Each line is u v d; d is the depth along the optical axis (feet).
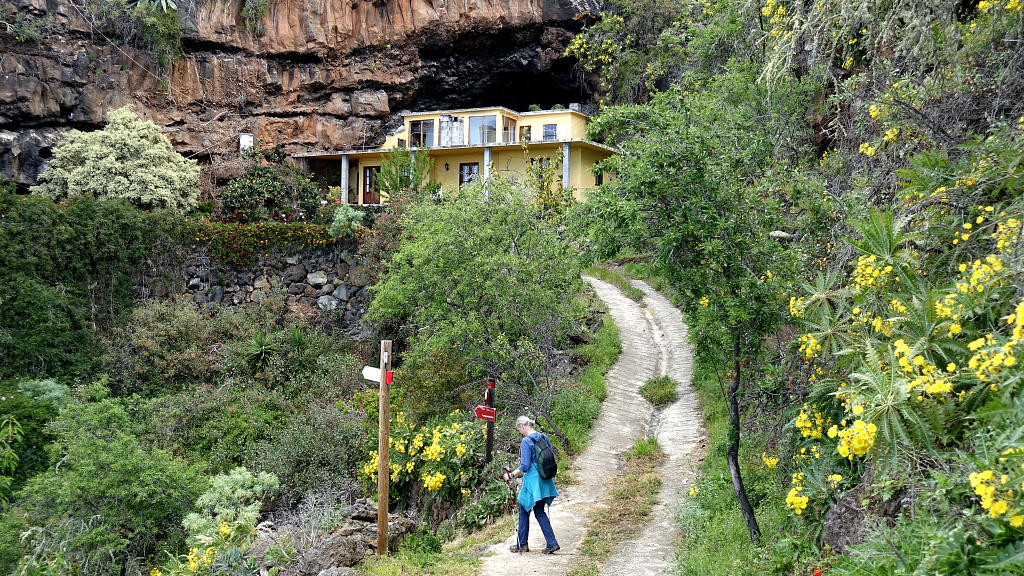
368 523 26.86
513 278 37.76
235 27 89.56
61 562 29.66
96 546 33.32
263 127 91.15
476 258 37.65
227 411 49.93
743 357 21.88
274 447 43.98
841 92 30.76
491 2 92.53
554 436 36.09
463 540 27.43
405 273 41.06
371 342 60.75
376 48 93.45
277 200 73.36
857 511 16.47
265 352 56.54
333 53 92.84
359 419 43.06
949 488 12.81
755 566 18.84
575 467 33.01
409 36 92.84
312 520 26.50
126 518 34.50
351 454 42.06
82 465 34.81
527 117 86.99
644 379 46.32
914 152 23.16
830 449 18.47
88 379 57.77
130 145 74.49
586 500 28.96
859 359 15.97
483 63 97.81
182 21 85.92
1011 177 17.15
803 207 23.39
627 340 52.80
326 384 53.06
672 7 88.58
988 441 12.32
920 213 19.19
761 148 23.76
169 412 48.91
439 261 38.75
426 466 33.63
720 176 21.91
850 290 17.93
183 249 64.59
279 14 90.99
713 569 19.74
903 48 23.77
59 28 78.18
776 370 21.86
